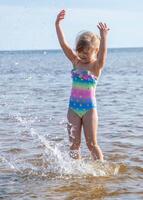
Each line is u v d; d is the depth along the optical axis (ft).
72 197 18.08
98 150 22.67
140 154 25.53
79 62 22.99
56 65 231.91
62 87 81.82
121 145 27.91
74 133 22.58
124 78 108.88
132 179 20.74
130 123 36.55
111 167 22.45
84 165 22.39
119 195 18.33
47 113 43.27
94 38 22.77
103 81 99.19
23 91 71.15
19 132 32.65
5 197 18.15
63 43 23.43
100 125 35.68
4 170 22.52
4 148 27.22
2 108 47.24
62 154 24.77
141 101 54.39
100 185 19.76
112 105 50.37
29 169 22.58
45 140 29.63
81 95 22.53
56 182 20.34
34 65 232.12
